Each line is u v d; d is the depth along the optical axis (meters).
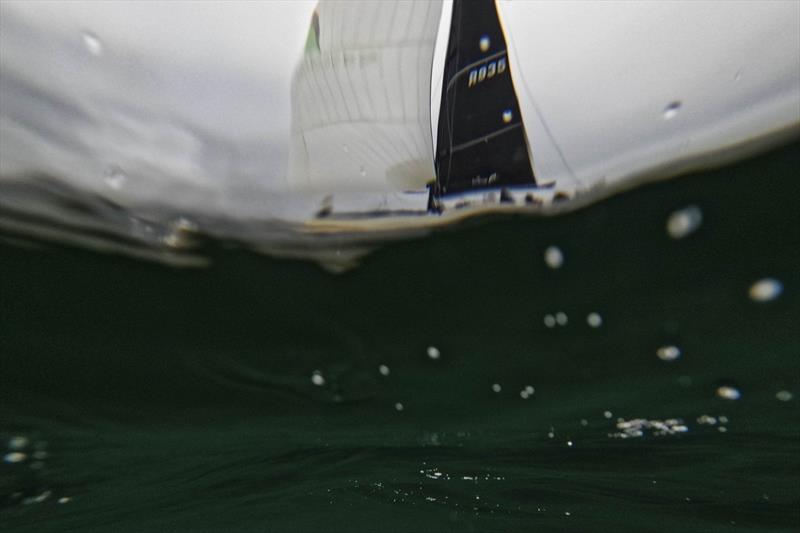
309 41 23.98
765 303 22.97
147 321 25.94
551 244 24.00
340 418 28.20
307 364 27.22
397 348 26.81
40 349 25.66
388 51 23.03
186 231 24.94
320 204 24.72
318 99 24.05
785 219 21.81
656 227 23.11
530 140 23.47
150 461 27.77
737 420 25.30
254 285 25.86
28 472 26.77
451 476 27.27
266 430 28.20
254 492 27.66
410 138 23.39
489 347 26.27
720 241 22.70
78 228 23.97
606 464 26.62
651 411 26.08
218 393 27.55
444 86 23.62
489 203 23.66
